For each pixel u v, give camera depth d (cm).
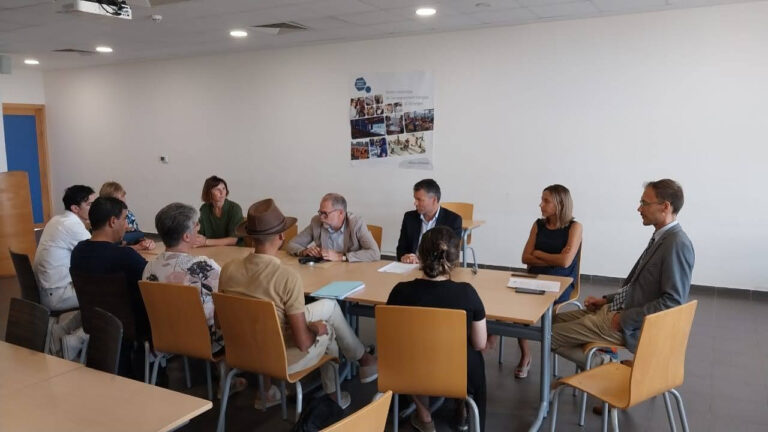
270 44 683
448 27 586
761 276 513
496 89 602
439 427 287
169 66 809
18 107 902
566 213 352
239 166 780
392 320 221
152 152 848
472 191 632
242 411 305
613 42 542
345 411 297
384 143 673
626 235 561
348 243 375
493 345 377
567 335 286
